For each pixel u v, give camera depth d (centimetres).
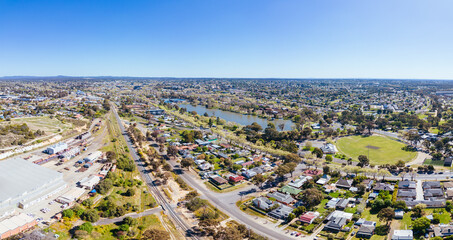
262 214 13825
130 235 11631
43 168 16388
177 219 13238
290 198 15125
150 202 14750
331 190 16200
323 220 13088
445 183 16112
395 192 15450
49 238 10331
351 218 12962
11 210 12488
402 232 11375
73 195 14412
